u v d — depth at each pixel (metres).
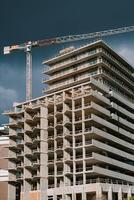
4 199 133.62
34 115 132.50
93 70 138.62
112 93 127.50
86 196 109.06
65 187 112.94
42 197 117.75
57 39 193.00
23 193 123.44
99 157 111.50
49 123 128.38
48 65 154.25
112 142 121.88
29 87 188.00
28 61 194.12
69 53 144.38
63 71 148.88
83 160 112.00
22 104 137.38
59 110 127.19
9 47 198.12
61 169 121.44
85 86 122.44
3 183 135.25
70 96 125.25
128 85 151.25
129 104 137.12
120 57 144.62
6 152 143.50
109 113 122.25
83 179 110.50
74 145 116.12
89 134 114.25
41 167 120.69
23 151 130.38
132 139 133.00
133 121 139.62
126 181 123.31
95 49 139.12
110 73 140.75
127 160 130.88
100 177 114.25
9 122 137.38
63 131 120.62
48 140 124.50
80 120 118.69
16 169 129.62
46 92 152.12
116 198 114.38
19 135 133.38
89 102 121.88
